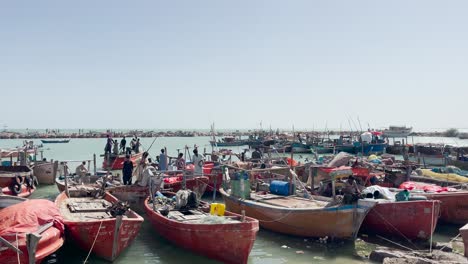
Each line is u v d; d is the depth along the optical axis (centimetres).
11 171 2330
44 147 6762
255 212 1596
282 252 1352
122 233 1221
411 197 1498
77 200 1695
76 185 2050
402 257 1186
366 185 2005
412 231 1425
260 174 2306
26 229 1027
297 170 2581
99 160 4559
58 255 1305
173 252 1346
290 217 1456
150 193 1664
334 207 1367
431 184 2008
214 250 1215
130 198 1833
